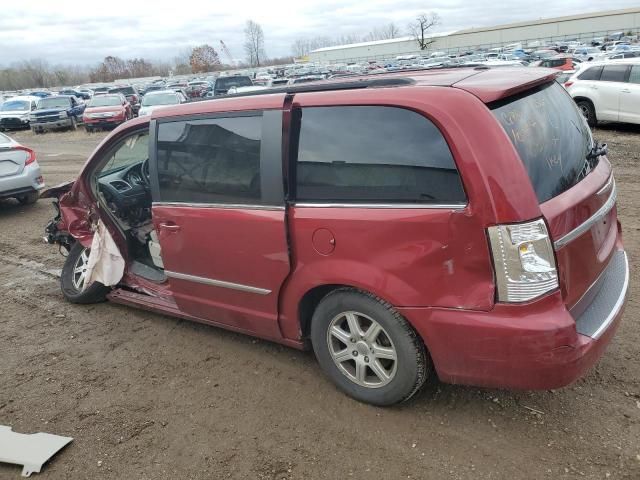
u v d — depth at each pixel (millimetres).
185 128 3576
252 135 3221
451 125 2551
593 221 2791
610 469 2613
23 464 2973
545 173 2652
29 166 8805
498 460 2730
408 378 2939
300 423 3139
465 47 96688
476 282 2570
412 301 2736
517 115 2711
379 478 2695
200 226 3504
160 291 4496
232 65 100812
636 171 8453
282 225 3094
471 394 3234
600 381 3246
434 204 2609
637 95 11883
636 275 4598
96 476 2887
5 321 4801
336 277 2951
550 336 2475
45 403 3553
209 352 4000
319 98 2982
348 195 2873
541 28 96375
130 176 5082
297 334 3371
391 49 103625
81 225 4914
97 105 22719
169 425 3232
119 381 3740
